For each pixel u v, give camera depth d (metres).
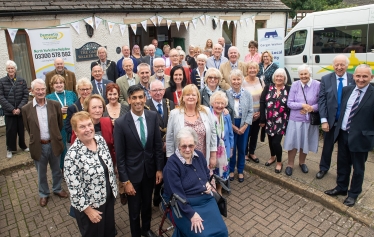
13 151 6.09
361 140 3.71
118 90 3.93
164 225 3.78
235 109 4.50
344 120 3.91
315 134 4.59
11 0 6.90
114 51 8.68
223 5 10.77
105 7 8.11
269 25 12.55
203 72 5.43
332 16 8.06
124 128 3.07
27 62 7.46
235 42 11.61
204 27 10.48
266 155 5.61
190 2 9.97
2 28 6.77
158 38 10.64
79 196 2.66
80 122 2.63
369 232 3.55
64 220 3.97
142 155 3.19
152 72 7.26
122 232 3.71
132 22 8.77
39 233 3.73
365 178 4.62
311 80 4.46
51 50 6.96
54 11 7.26
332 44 8.12
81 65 8.15
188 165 3.07
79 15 7.83
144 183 3.28
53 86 4.71
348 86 3.88
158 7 9.06
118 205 4.32
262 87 5.09
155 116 3.29
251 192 4.51
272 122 4.69
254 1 11.96
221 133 3.94
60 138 4.25
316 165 5.10
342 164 4.04
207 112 3.63
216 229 2.80
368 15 7.30
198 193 3.02
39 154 4.12
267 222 3.79
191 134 3.00
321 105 4.26
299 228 3.66
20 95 5.79
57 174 4.41
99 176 2.76
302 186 4.41
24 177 5.21
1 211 4.21
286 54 9.43
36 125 4.06
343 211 3.88
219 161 3.96
